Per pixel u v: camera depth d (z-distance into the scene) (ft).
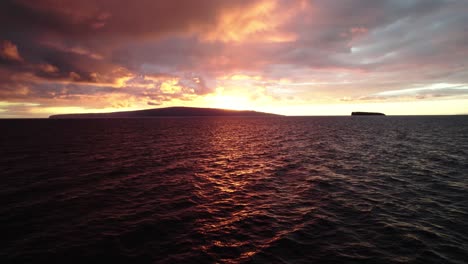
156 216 45.70
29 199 53.36
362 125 372.79
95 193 57.98
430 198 54.08
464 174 73.61
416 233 38.70
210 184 66.33
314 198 55.06
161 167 86.43
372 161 95.04
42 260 31.73
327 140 170.30
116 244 35.78
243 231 40.01
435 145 138.00
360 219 44.04
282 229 40.65
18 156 104.68
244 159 101.86
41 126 375.04
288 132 245.65
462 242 36.06
